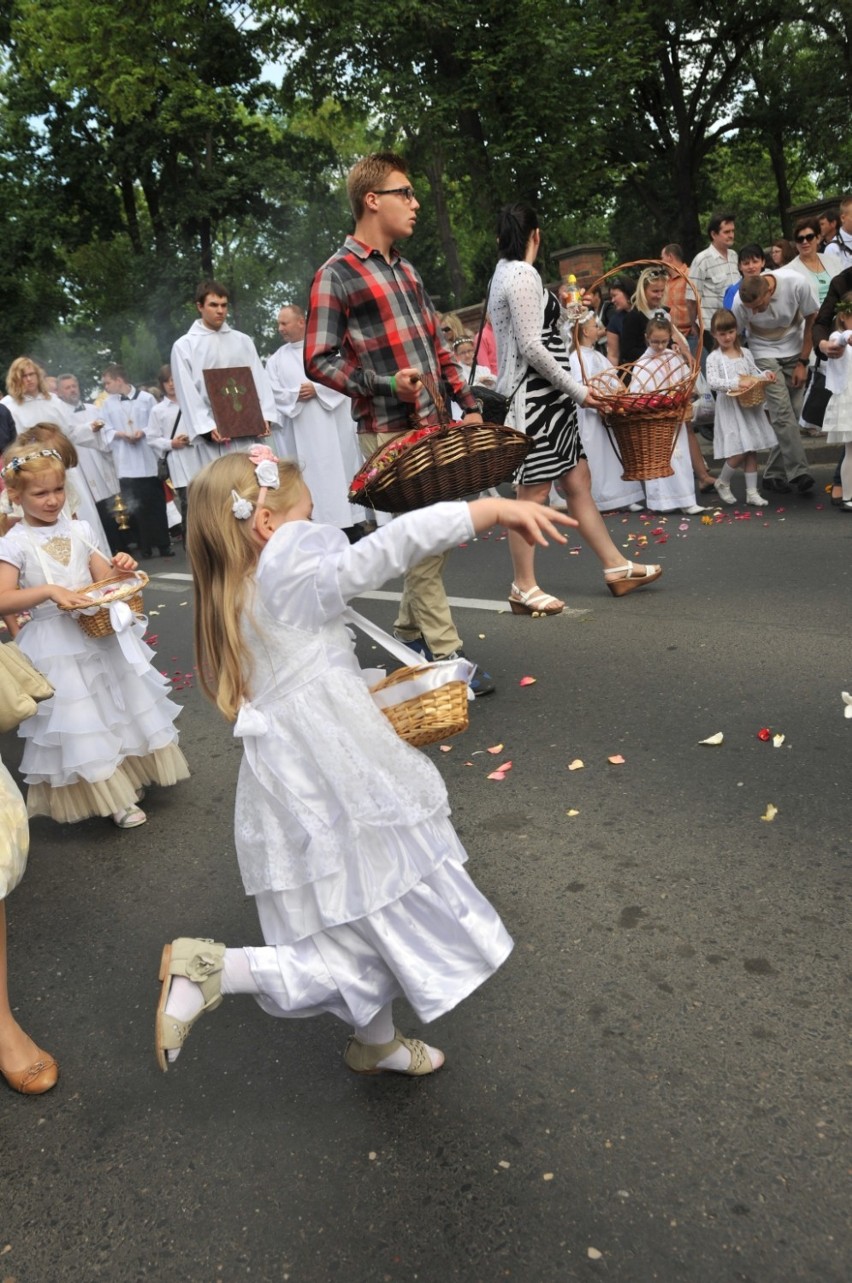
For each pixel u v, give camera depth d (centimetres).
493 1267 192
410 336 459
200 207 2848
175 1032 203
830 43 2875
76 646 396
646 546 768
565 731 435
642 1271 187
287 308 971
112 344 3297
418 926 212
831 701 426
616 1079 234
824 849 316
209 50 2705
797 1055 233
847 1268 183
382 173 446
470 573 760
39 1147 242
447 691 222
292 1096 246
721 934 281
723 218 1005
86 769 396
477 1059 247
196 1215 215
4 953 267
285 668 213
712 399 1005
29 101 2973
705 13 2681
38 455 383
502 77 2048
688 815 349
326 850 206
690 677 475
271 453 224
